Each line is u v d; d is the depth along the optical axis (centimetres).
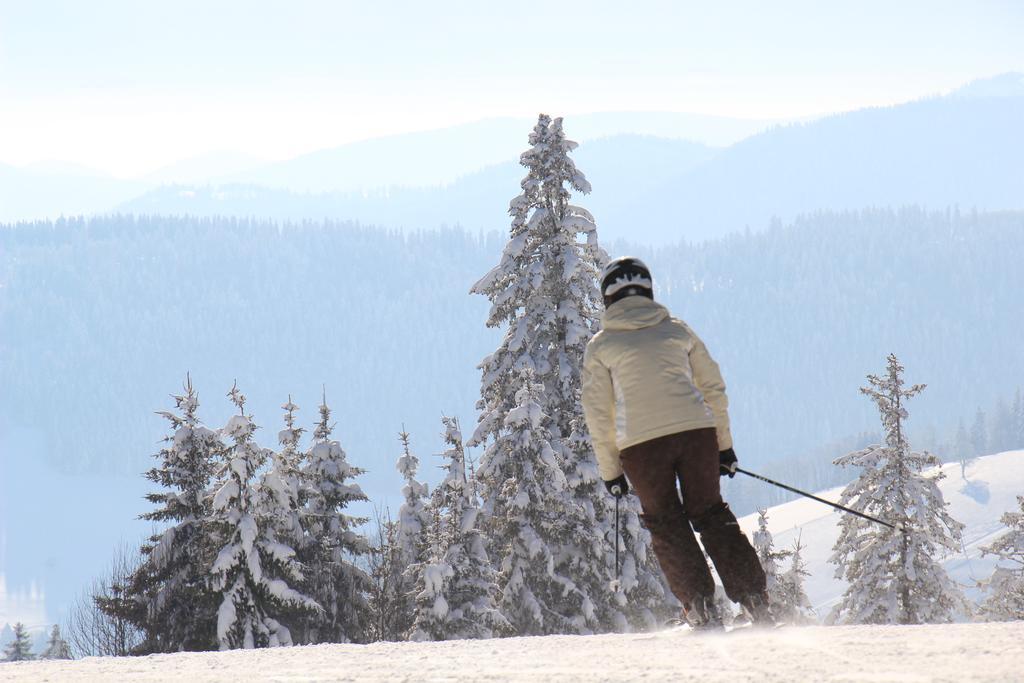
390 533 10938
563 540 7962
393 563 10838
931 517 10050
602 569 8012
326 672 1401
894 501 10006
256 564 8325
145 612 9369
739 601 1711
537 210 8231
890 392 10325
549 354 8200
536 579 8025
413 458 10831
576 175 8262
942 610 9969
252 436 8581
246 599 8400
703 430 1730
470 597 8800
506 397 8238
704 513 1725
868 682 1027
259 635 8444
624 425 1756
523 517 8000
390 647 1714
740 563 1705
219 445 9344
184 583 9138
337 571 9794
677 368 1752
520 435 7931
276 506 8619
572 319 8031
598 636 1712
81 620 11462
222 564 8262
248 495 8544
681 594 1741
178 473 9406
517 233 8225
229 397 8588
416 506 10762
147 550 9488
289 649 1784
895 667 1102
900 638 1340
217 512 8481
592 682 1154
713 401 1794
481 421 8281
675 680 1124
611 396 1811
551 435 8100
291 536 9100
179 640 8962
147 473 9400
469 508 9106
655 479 1731
